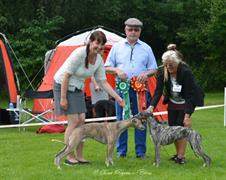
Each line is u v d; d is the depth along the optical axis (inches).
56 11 972.6
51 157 310.7
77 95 274.4
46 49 909.8
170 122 296.8
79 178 250.4
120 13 1048.2
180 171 268.4
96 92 474.6
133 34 305.0
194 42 1016.2
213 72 1007.6
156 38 1118.4
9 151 335.6
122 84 303.4
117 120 311.7
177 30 1051.3
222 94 954.7
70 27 1029.2
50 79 475.8
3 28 920.3
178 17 1063.6
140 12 1059.3
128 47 308.3
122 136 310.8
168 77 287.6
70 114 273.4
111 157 281.7
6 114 477.4
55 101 278.7
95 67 277.4
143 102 305.4
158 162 281.0
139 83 301.3
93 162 293.0
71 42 504.1
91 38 269.1
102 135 277.3
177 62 281.6
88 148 343.6
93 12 1007.6
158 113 443.2
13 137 407.8
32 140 388.8
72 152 285.3
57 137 407.8
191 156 315.3
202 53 1061.1
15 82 503.5
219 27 930.1
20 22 920.9
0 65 543.8
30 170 270.7
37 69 904.3
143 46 309.7
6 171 268.5
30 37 914.1
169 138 275.6
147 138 390.0
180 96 289.7
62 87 269.3
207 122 512.1
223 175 258.7
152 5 1056.2
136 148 310.8
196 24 1032.2
